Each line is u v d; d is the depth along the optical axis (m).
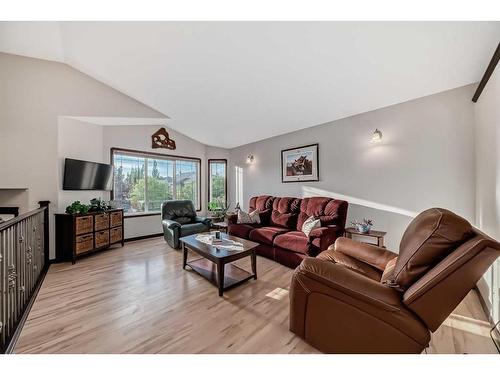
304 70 2.37
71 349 1.50
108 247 3.88
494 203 1.91
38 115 3.23
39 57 3.21
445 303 1.14
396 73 2.31
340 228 3.05
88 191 3.84
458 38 1.76
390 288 1.32
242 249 2.53
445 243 1.20
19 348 1.51
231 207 5.81
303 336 1.53
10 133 3.10
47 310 1.98
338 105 3.13
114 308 2.02
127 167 4.55
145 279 2.65
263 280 2.63
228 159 5.95
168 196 5.25
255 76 2.59
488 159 2.05
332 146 3.74
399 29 1.71
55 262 3.21
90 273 2.83
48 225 3.17
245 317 1.88
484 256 1.05
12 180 3.10
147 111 3.98
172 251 3.78
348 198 3.53
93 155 3.93
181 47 2.29
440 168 2.68
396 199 3.03
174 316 1.90
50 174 3.27
